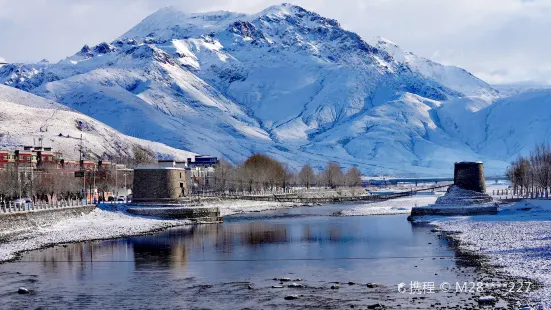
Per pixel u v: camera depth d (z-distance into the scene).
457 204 198.25
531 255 103.19
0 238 125.38
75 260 109.38
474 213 190.88
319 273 95.19
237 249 123.56
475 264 98.00
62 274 96.44
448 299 75.44
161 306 76.25
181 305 76.56
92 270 99.88
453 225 162.25
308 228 167.38
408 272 93.62
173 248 125.00
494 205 195.38
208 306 75.88
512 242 119.44
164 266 103.56
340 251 118.56
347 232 154.25
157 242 134.88
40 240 131.50
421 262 102.38
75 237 138.00
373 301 75.75
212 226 176.12
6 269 100.38
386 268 97.88
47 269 100.56
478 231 144.00
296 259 109.56
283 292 82.12
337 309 72.62
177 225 176.88
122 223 165.88
